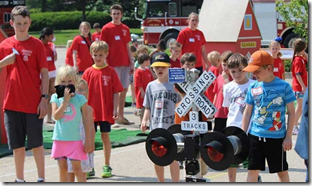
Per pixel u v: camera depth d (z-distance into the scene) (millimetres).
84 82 7113
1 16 22953
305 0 20094
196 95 5824
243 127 6434
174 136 5910
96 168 8648
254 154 6336
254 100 6336
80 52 13070
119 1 55062
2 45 7363
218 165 5508
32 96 7332
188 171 5844
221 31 14383
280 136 6242
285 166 6316
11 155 9766
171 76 5848
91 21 56531
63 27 58000
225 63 8000
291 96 6215
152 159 5820
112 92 8453
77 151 6609
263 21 27406
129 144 10438
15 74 7305
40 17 58031
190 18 12211
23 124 7359
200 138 5828
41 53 7402
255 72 6258
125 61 12219
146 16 32594
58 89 6531
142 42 34469
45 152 9914
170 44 10695
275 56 11742
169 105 7188
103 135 8242
